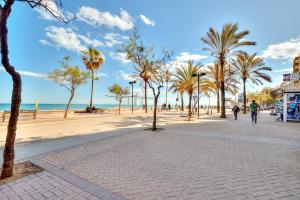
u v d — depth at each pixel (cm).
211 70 3014
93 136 873
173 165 467
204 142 737
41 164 474
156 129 1095
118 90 3117
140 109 4697
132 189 339
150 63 1135
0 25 359
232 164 471
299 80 1502
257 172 416
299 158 520
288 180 372
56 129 1134
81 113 2997
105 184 361
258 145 682
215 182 366
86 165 469
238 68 2970
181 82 2238
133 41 1083
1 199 314
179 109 4984
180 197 309
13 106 401
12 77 394
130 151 603
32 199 313
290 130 1054
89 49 3269
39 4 400
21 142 741
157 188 342
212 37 2042
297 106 1546
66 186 355
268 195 314
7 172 393
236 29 1936
